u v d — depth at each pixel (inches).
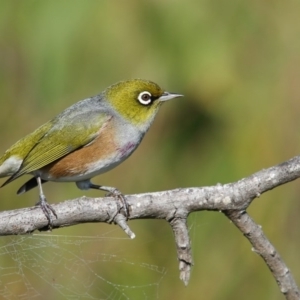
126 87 445.7
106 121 436.1
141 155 484.1
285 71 475.8
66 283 489.1
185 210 332.5
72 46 463.8
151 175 479.5
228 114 475.2
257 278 452.1
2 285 497.4
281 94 470.6
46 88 469.4
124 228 335.9
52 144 429.7
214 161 469.4
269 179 329.1
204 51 471.8
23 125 498.6
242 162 461.4
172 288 471.5
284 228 455.8
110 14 467.5
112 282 478.0
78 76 467.8
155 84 451.5
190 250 329.4
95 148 433.4
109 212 337.4
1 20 475.2
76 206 339.6
